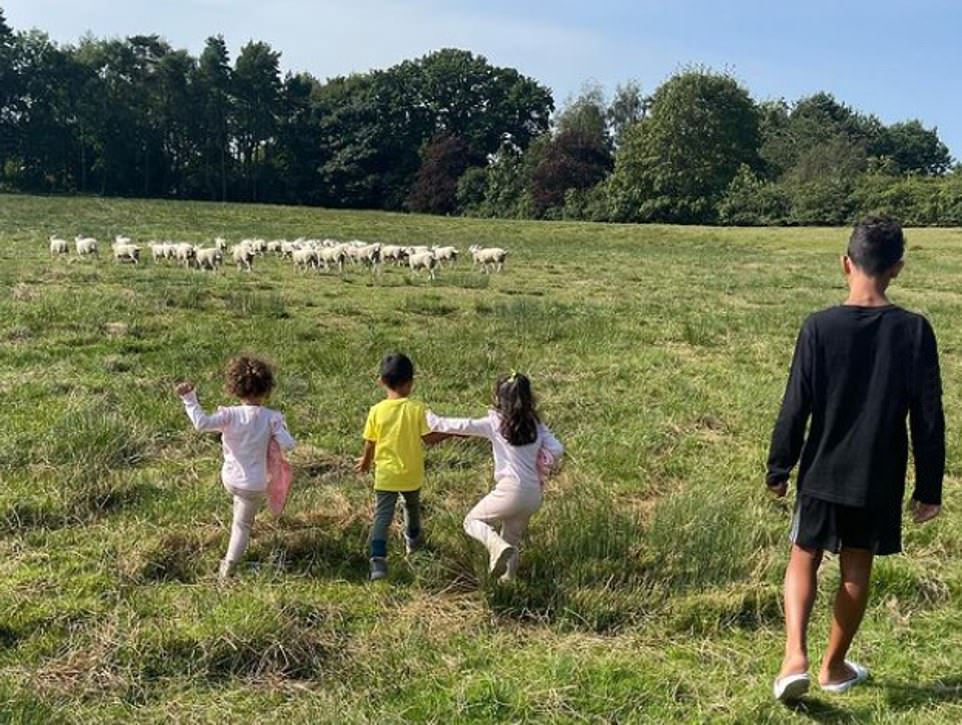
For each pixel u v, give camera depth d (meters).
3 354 9.66
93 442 6.62
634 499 6.59
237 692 3.86
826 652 3.99
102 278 17.50
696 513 5.57
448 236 50.31
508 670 4.10
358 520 5.69
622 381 10.17
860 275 3.73
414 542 5.32
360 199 97.75
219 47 94.94
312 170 97.69
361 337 11.96
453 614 4.68
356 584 4.98
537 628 4.57
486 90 106.19
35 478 6.03
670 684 4.02
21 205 58.03
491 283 21.25
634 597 4.75
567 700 3.84
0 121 88.00
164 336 11.31
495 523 5.16
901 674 4.17
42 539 5.28
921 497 3.67
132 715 3.67
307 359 10.23
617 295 19.34
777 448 3.76
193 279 18.41
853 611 3.81
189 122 93.44
